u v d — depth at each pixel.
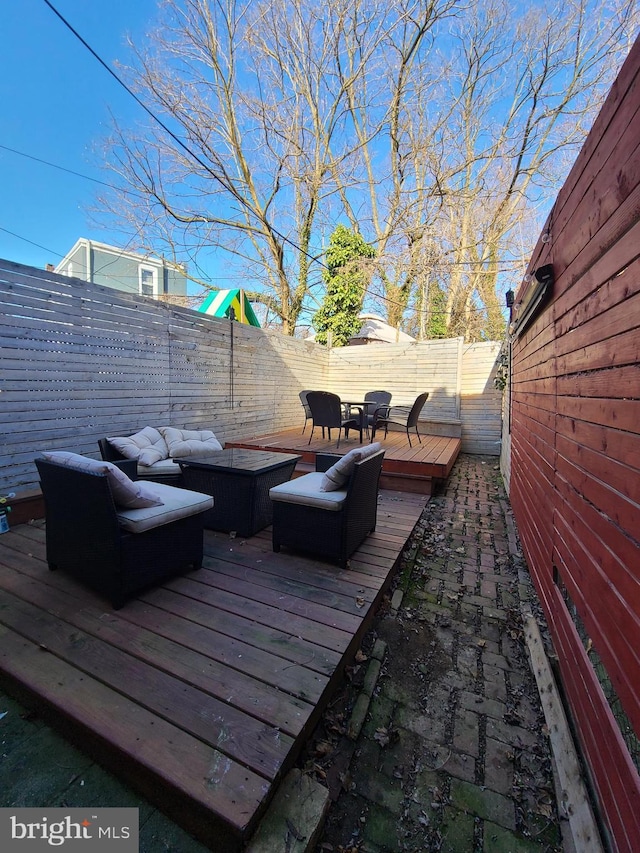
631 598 1.08
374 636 2.09
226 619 1.88
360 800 1.27
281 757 1.19
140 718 1.31
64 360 3.53
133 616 1.88
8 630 1.75
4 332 3.08
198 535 2.37
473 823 1.21
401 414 7.62
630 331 1.14
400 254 11.02
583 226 1.61
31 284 3.26
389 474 4.69
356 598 2.10
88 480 1.91
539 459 2.51
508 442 4.82
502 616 2.31
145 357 4.41
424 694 1.72
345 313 10.09
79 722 1.30
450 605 2.41
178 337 4.88
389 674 1.83
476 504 4.36
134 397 4.27
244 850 1.03
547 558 2.18
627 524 1.13
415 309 12.43
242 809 1.04
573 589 1.65
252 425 6.43
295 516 2.56
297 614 1.94
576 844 1.12
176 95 8.41
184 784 1.10
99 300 3.86
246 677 1.50
